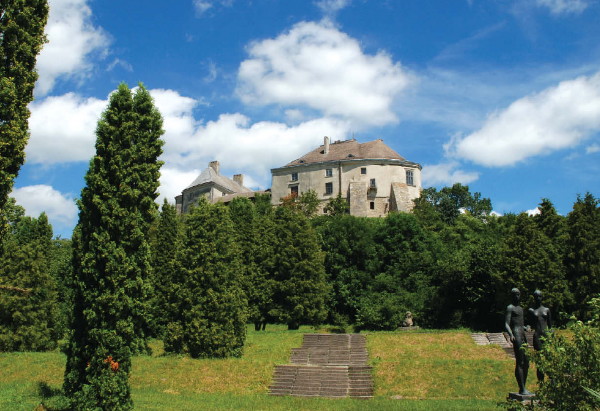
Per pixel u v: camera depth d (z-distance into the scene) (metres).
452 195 87.62
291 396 25.92
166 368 29.25
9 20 19.95
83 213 22.67
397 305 47.25
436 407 22.19
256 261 48.56
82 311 21.97
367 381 27.55
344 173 82.31
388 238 57.22
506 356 30.06
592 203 43.62
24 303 35.16
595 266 40.66
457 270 48.38
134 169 23.55
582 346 12.30
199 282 33.69
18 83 20.05
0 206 19.25
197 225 35.56
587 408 11.71
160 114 29.08
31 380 27.05
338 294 53.69
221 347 32.22
